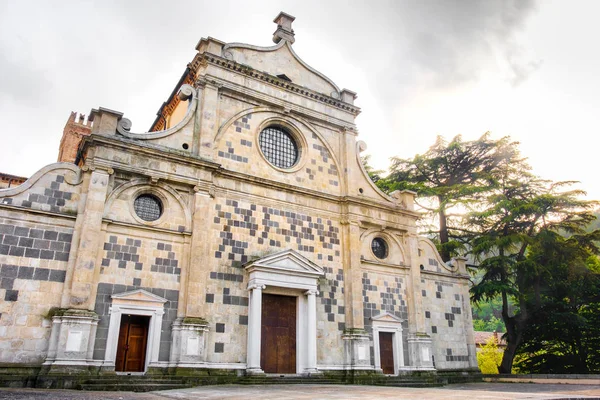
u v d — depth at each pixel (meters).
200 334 22.25
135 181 23.39
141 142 24.33
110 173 22.56
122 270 21.84
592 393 20.78
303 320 26.55
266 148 29.64
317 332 26.92
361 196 31.55
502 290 38.94
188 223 24.17
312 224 29.00
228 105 28.14
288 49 32.12
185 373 21.23
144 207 23.78
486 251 40.88
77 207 21.62
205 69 27.59
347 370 26.75
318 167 30.83
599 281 40.53
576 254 40.03
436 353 32.03
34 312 19.48
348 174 31.39
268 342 25.33
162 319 22.05
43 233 20.62
